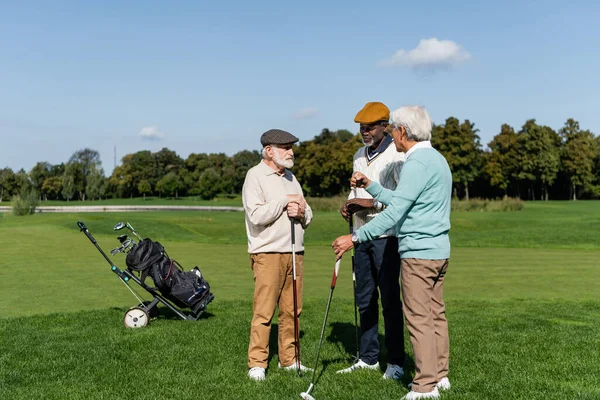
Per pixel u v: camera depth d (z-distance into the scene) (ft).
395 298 15.42
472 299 28.17
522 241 60.64
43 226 68.49
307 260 44.06
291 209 15.44
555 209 137.28
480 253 49.01
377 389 13.98
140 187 358.43
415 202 13.19
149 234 67.51
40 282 32.14
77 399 13.28
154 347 18.26
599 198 256.73
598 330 20.75
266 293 15.55
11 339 19.27
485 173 247.09
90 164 338.54
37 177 342.44
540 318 23.15
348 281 34.09
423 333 13.07
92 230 68.64
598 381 14.49
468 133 230.07
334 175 256.93
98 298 27.61
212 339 19.27
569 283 33.14
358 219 16.02
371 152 16.30
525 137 243.60
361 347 16.31
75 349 17.94
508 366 15.94
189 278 22.54
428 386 13.01
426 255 13.08
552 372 15.34
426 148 13.41
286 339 16.21
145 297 27.89
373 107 15.74
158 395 13.53
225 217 116.37
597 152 262.06
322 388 14.06
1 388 14.14
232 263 40.70
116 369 15.81
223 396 13.46
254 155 399.85
